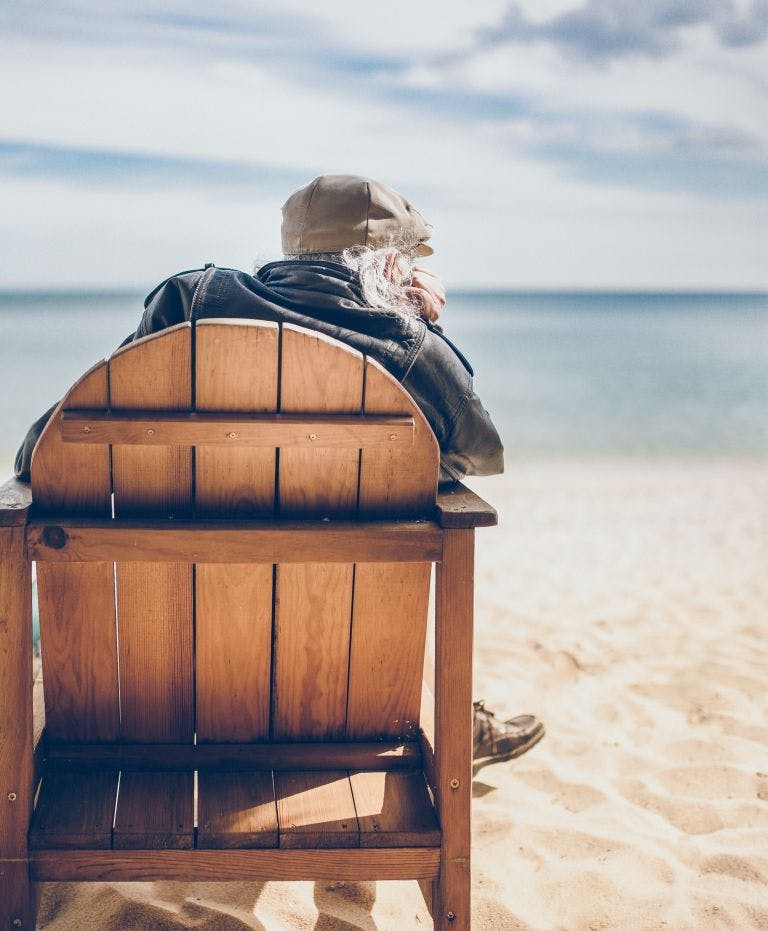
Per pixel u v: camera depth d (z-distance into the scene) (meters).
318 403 1.69
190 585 1.80
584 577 5.69
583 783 2.82
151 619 1.82
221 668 1.86
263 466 1.72
